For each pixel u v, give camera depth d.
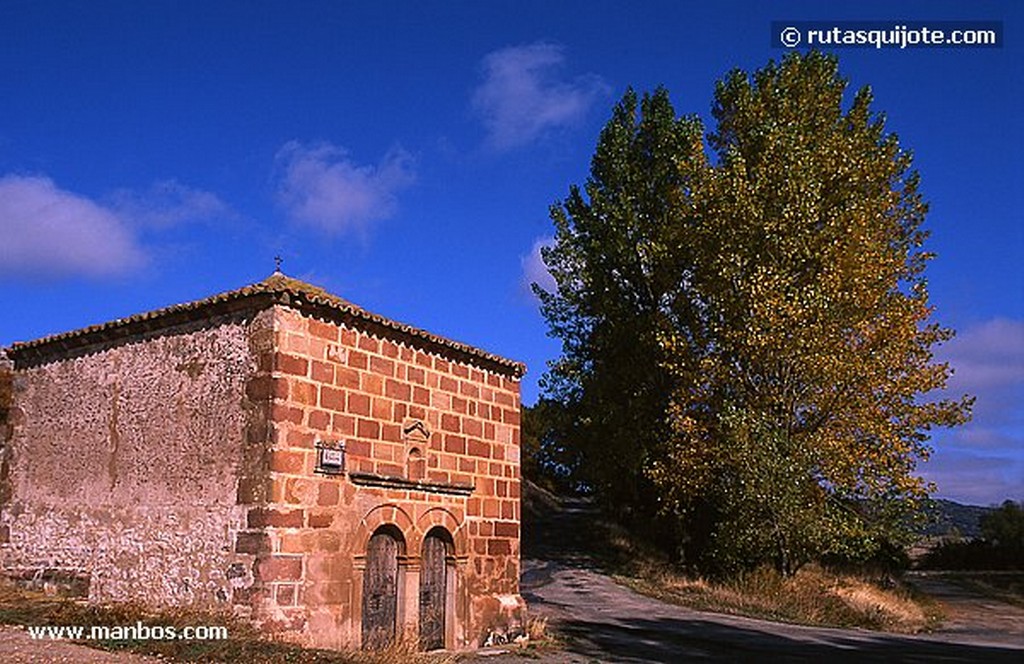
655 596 28.67
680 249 33.22
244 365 14.32
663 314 34.34
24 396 17.64
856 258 28.64
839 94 32.62
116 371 16.11
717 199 30.81
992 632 27.12
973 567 49.81
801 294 28.98
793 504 27.05
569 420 37.56
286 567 13.66
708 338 31.64
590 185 37.44
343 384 15.16
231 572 13.66
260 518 13.54
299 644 13.12
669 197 34.03
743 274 29.98
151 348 15.66
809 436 28.17
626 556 37.03
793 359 28.19
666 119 37.09
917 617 28.23
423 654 15.16
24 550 16.72
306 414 14.38
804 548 28.16
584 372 37.31
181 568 14.26
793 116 31.94
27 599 15.12
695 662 17.56
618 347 35.97
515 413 19.55
